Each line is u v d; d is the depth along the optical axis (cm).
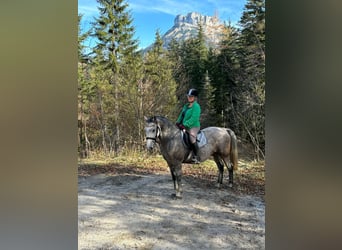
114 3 1077
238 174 605
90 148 878
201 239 306
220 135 481
